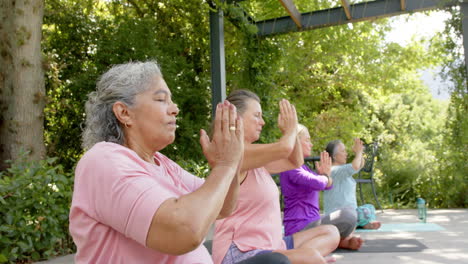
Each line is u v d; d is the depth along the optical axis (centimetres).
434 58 823
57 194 303
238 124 89
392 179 751
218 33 527
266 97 639
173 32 727
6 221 274
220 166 85
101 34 668
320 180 235
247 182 164
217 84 522
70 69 666
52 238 300
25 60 475
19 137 470
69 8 673
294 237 209
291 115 158
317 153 948
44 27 684
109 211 80
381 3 582
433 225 451
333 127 948
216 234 168
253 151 152
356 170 337
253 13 639
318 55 802
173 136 100
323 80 895
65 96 657
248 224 162
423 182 686
